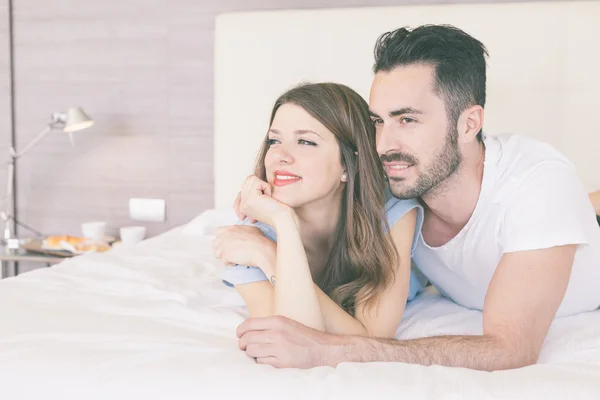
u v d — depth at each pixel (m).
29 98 3.19
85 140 3.15
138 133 3.10
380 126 1.20
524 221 1.13
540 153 1.23
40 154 3.21
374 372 0.93
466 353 1.01
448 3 2.70
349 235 1.28
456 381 0.90
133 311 1.34
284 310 1.14
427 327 1.31
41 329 1.18
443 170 1.18
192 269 1.77
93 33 3.09
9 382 0.96
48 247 2.87
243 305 1.42
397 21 2.67
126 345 1.08
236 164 2.88
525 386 0.89
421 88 1.14
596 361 1.09
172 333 1.18
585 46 2.49
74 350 1.05
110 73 3.09
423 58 1.14
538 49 2.53
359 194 1.29
